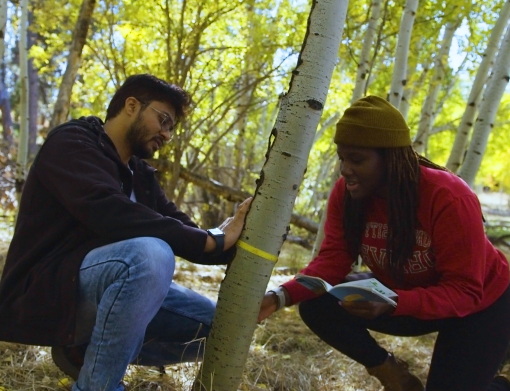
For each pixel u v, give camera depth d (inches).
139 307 68.2
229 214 336.8
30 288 71.5
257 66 260.1
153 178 91.1
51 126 182.2
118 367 69.2
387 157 77.2
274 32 243.0
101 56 258.5
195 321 87.4
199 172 301.6
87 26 182.2
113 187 72.4
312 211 401.7
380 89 306.3
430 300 76.1
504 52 161.0
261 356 112.3
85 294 71.3
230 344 75.5
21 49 210.7
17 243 76.0
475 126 165.5
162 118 81.1
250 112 299.0
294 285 88.4
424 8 223.8
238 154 320.8
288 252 287.4
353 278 95.8
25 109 213.5
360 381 107.5
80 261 71.9
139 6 222.7
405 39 174.4
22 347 102.6
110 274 68.7
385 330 91.6
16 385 88.0
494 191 1362.0
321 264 93.0
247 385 93.8
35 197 75.5
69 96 183.3
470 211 77.0
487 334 80.7
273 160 73.9
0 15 163.5
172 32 239.9
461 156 185.9
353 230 88.3
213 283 188.2
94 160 74.2
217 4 230.2
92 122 80.4
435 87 273.7
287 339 126.8
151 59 247.8
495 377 91.8
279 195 73.5
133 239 70.1
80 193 71.1
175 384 90.7
